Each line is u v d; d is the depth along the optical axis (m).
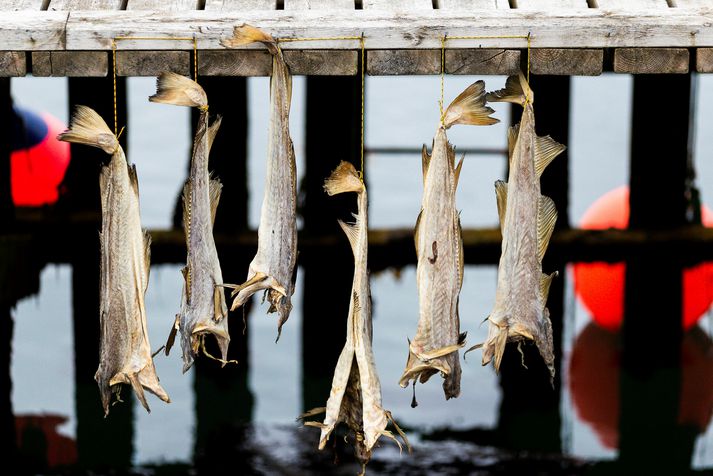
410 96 23.92
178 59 6.19
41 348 12.85
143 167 20.05
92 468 10.45
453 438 10.96
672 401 11.95
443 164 5.83
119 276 5.89
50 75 6.22
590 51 6.27
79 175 13.77
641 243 13.49
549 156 5.96
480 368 12.64
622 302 13.59
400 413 11.53
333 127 13.08
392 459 10.38
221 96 13.05
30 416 11.45
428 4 6.48
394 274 13.96
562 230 13.73
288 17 6.22
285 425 11.25
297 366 12.77
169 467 10.44
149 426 11.30
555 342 12.98
